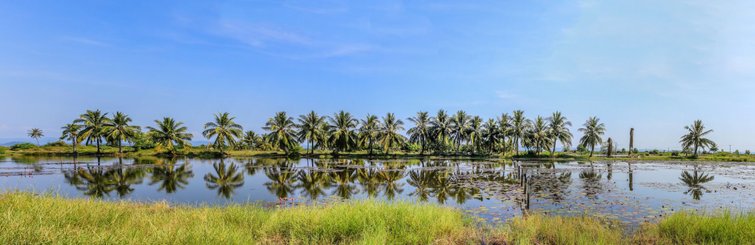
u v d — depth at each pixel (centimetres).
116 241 496
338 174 2983
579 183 2306
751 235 634
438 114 7138
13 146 7631
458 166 3950
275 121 6775
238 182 2361
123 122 6538
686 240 662
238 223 772
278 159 5656
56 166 3691
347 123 6825
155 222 698
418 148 9356
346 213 750
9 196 756
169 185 2183
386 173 3098
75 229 551
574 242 652
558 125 7106
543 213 1255
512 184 2272
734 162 5641
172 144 6631
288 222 762
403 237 655
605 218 1152
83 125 6362
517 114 7006
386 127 6881
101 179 2498
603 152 9056
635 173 3166
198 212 874
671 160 6147
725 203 1542
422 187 2120
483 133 7238
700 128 7312
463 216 1110
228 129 6769
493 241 665
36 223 525
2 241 431
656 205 1454
